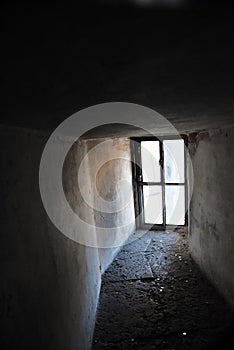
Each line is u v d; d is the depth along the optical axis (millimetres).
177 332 1911
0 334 699
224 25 328
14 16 273
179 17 300
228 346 1748
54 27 306
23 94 594
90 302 2033
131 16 292
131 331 1973
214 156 2164
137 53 414
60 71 471
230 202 1895
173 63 475
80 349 1569
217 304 2133
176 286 2496
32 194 1053
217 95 795
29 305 916
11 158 876
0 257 742
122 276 2787
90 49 385
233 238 1891
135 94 707
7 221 810
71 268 1574
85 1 253
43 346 1006
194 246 2906
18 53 375
